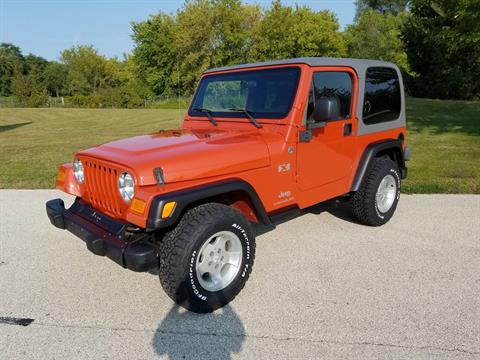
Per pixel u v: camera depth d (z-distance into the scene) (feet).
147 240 10.02
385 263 12.87
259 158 10.99
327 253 13.73
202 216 9.71
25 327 9.98
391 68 15.74
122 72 221.87
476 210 17.72
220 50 145.48
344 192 14.16
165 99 166.71
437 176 23.34
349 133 13.78
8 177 25.94
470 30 45.09
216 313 10.39
